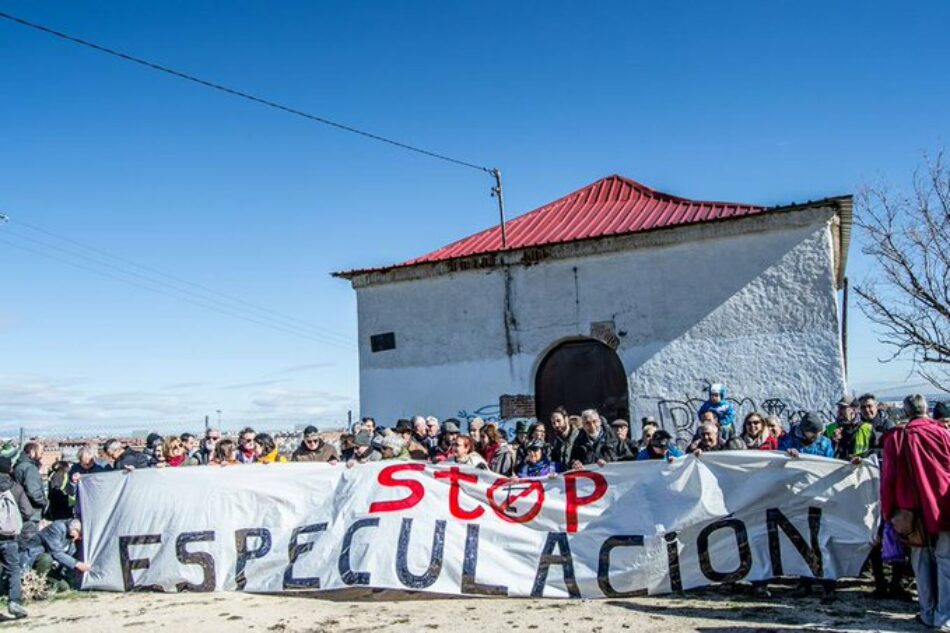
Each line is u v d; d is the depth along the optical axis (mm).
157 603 8383
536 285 14406
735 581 7816
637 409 13414
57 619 7852
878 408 10633
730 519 7973
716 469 8203
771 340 12758
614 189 17391
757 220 12922
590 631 6633
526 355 14352
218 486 9297
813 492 7887
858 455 8602
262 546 8930
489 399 14547
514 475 9586
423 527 8555
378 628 6969
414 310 15438
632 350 13594
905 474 6547
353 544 8625
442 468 8883
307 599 8352
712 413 9664
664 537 8039
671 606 7434
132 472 9625
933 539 6449
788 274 12781
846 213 13273
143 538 9242
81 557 9531
